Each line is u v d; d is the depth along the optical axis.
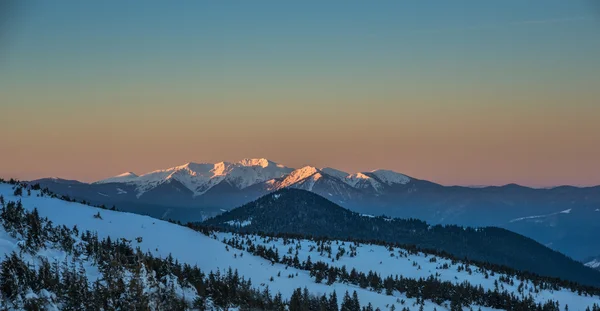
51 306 121.62
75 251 148.62
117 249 162.00
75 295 128.00
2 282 118.69
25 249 134.25
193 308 154.75
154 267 161.38
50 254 141.25
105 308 130.25
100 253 152.38
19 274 122.75
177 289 157.62
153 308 140.12
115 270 143.12
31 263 130.75
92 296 130.50
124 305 134.12
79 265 143.00
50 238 149.12
